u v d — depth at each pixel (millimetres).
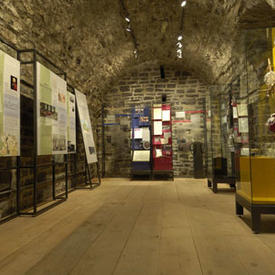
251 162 2533
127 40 6551
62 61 5039
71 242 2264
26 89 3809
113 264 1796
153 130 7395
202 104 7934
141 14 5488
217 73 6688
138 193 4922
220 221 2891
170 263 1801
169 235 2410
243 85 2947
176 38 6520
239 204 3092
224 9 4297
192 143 7844
